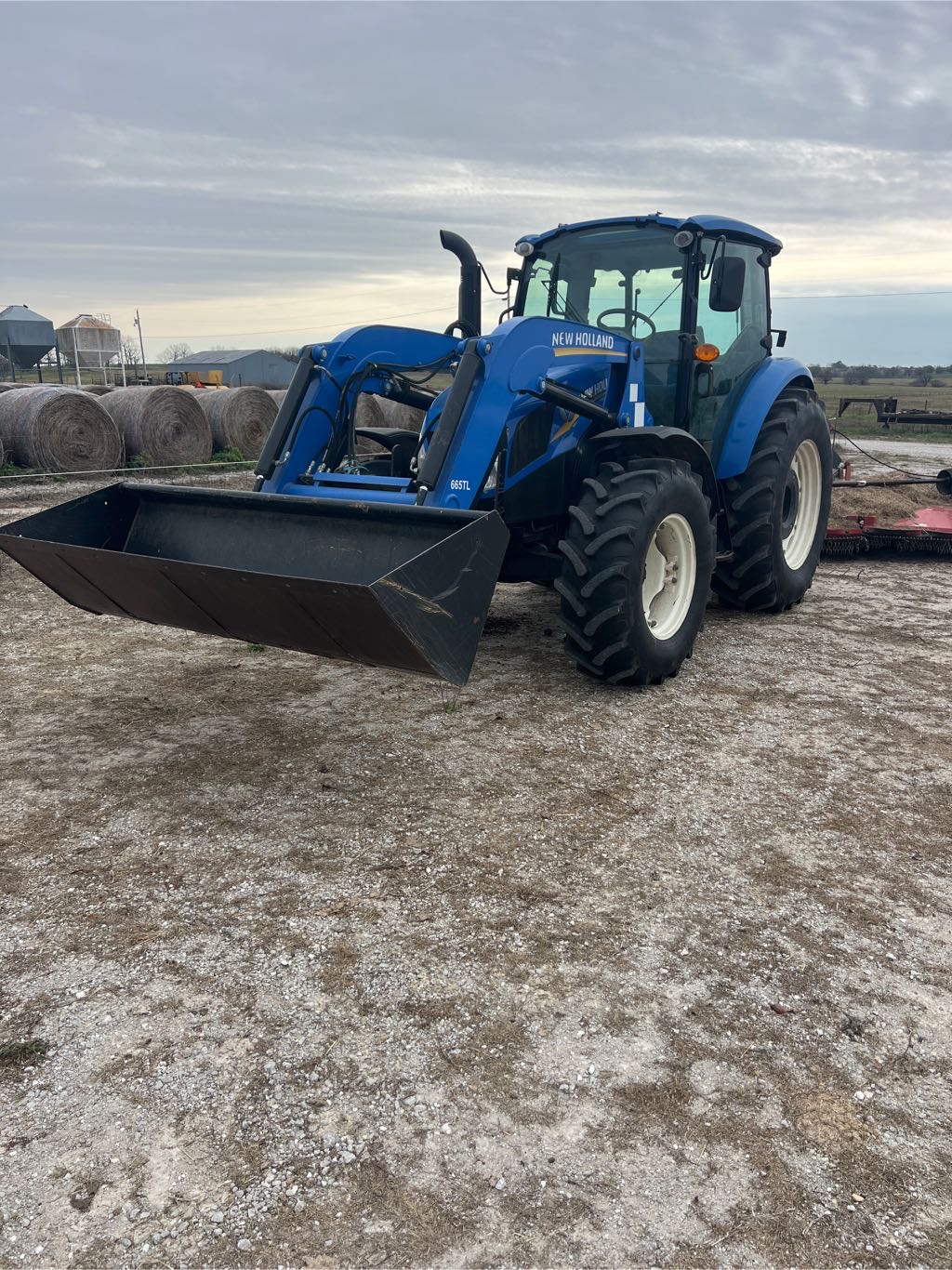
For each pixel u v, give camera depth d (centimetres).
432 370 512
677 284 528
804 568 661
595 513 446
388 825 335
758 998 244
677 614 489
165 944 264
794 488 640
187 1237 176
